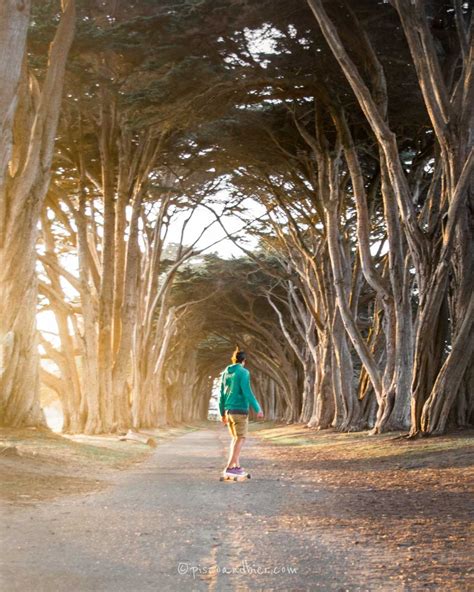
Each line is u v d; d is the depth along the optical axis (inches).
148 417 1593.3
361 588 171.3
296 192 1224.8
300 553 210.8
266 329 2202.3
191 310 2050.9
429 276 684.7
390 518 278.2
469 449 526.0
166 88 794.2
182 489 375.9
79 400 1073.5
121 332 1074.7
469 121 660.1
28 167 647.1
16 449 455.8
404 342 839.7
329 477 455.5
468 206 675.4
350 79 703.1
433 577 182.1
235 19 746.2
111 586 166.4
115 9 766.5
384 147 703.1
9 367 648.4
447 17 792.3
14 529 233.3
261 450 797.2
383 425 845.8
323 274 1177.4
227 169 1158.3
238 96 904.9
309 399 1873.8
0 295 649.0
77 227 1031.6
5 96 467.2
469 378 680.4
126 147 1047.6
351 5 767.7
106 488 374.9
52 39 731.4
